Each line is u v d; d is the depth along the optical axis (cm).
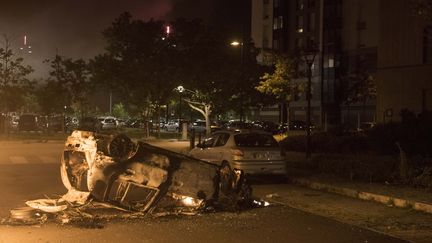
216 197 1133
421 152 2114
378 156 2041
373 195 1334
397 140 2228
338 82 7612
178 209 1103
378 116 3064
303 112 8000
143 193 1272
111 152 1034
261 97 4700
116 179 1052
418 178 1474
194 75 4206
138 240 865
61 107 5069
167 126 6328
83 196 1060
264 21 8888
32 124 5288
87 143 1060
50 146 3228
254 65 4538
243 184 1192
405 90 2922
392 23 2981
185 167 1093
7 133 4603
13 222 961
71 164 1128
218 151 1611
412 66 2886
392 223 1054
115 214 1049
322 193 1459
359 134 2728
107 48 4325
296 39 8306
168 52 4231
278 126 5516
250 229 969
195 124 5597
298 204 1270
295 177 1697
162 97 4378
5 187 1459
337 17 7669
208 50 4266
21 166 2036
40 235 883
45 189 1423
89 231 917
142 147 1052
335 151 2609
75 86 4869
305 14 8162
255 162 1559
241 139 1592
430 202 1210
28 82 4728
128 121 7475
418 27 2681
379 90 3059
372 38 7281
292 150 2803
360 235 940
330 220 1073
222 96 4372
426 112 2266
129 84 4322
